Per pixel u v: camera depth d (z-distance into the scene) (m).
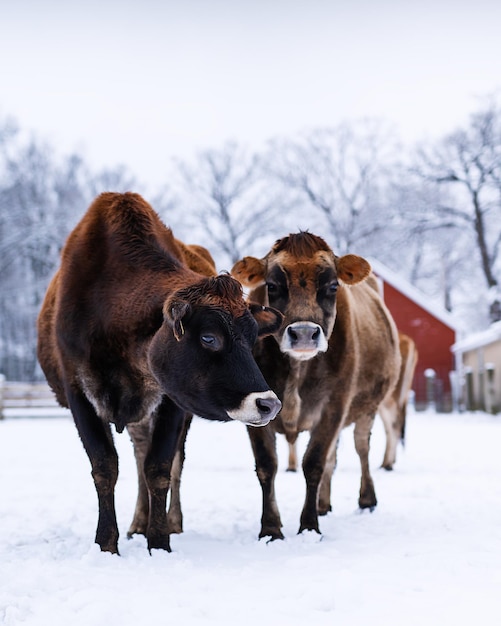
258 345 6.43
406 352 12.54
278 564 5.22
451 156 44.00
